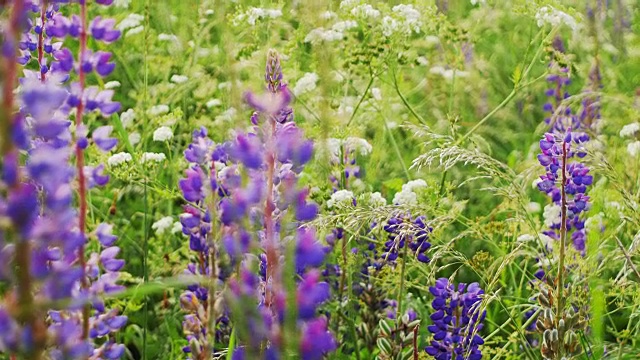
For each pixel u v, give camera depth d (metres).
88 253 3.48
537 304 3.85
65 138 2.26
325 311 4.21
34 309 1.73
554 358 3.35
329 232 4.27
